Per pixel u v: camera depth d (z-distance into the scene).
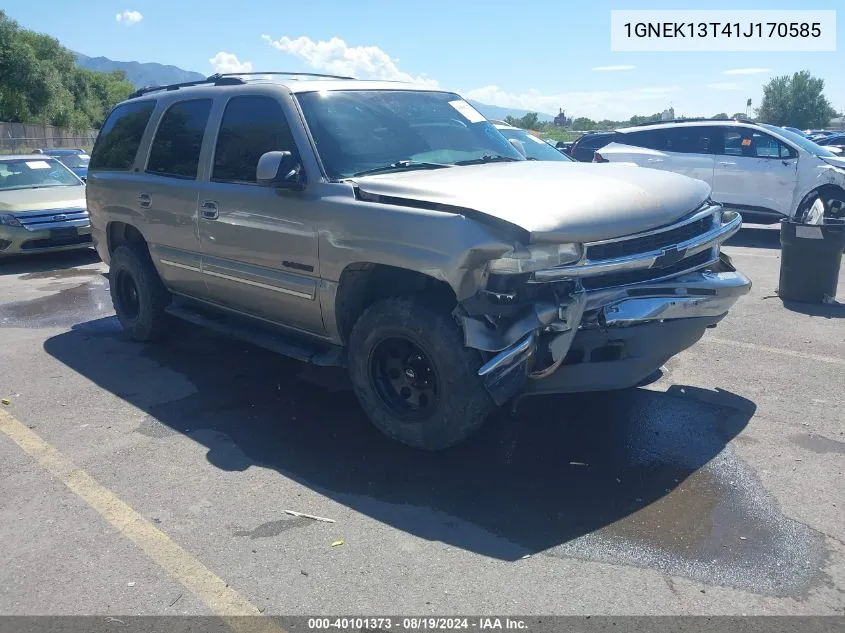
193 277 5.72
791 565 3.25
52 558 3.44
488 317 3.79
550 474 4.11
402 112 5.22
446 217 3.77
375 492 3.98
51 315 7.97
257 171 4.45
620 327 3.90
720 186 12.84
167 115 6.05
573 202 3.87
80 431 4.84
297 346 5.04
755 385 5.41
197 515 3.78
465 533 3.56
